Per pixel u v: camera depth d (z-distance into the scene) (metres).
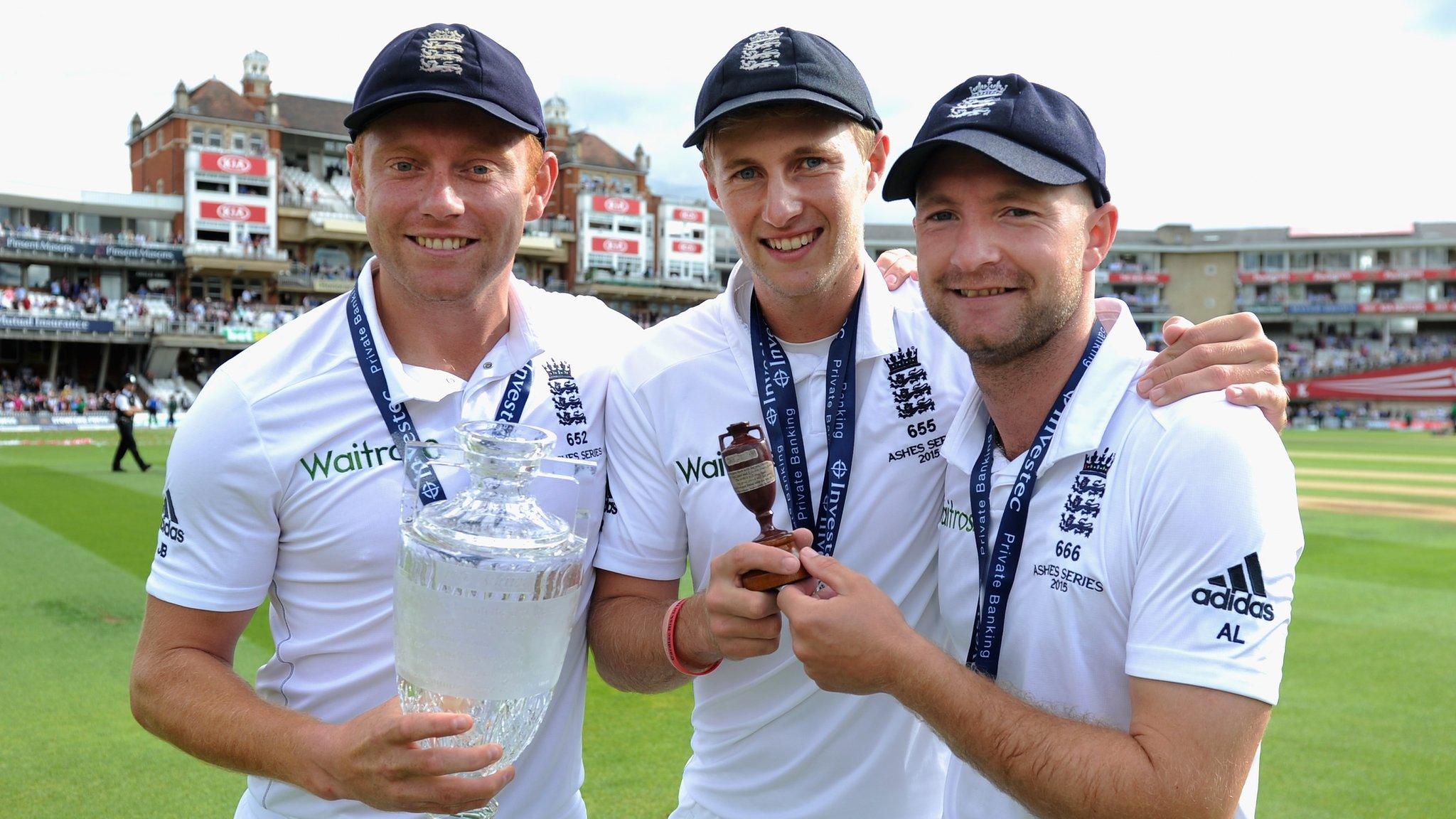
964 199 1.69
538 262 61.06
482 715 1.48
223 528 1.86
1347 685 5.63
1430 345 63.66
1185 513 1.57
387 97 1.74
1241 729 1.50
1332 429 48.53
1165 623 1.55
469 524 1.43
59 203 47.59
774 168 1.89
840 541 2.10
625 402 2.18
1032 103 1.66
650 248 64.44
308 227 52.41
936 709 1.57
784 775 2.13
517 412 2.00
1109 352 1.76
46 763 4.29
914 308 2.24
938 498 2.14
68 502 12.84
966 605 1.97
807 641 1.59
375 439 1.90
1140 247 68.88
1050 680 1.74
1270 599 1.52
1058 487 1.75
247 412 1.85
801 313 2.10
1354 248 65.75
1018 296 1.68
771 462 1.73
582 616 2.14
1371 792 4.12
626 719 5.04
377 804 1.51
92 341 43.00
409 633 1.45
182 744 1.75
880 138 2.15
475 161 1.82
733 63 1.87
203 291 50.31
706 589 1.90
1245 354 1.66
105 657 5.85
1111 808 1.49
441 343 1.97
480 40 1.83
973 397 1.98
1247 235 70.06
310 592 1.92
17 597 7.35
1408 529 12.07
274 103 53.62
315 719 1.64
